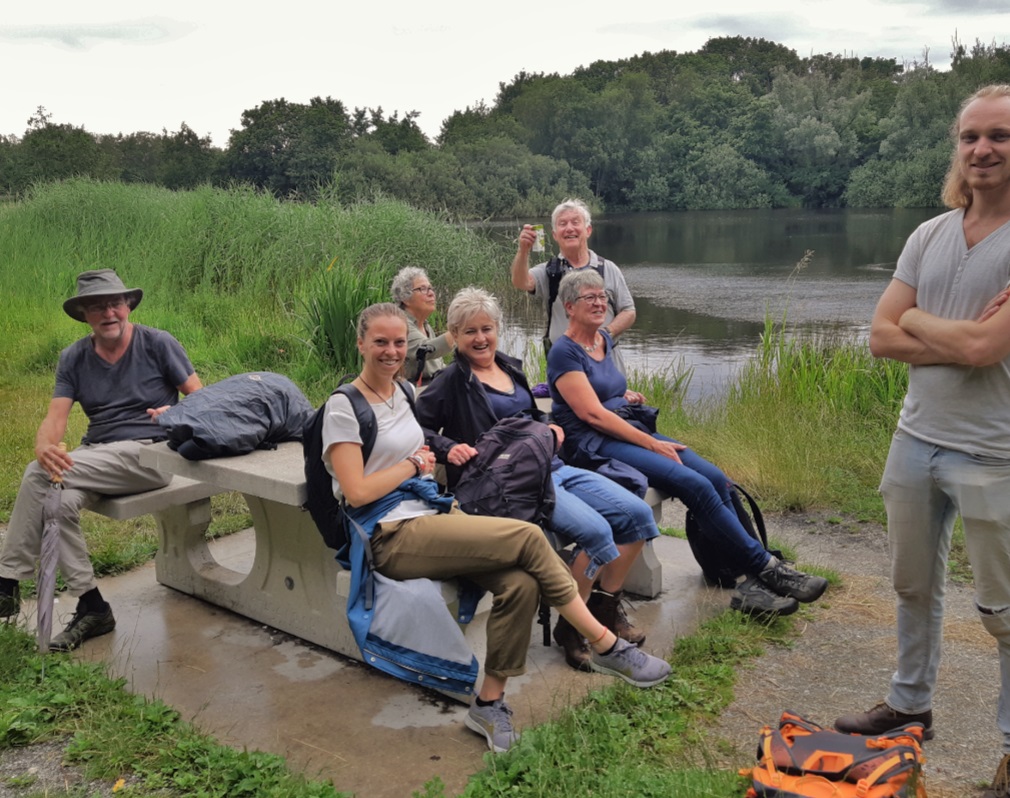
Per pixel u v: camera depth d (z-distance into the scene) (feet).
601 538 11.49
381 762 9.76
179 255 49.16
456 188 177.58
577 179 221.87
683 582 14.61
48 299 45.16
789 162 235.81
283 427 12.85
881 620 13.12
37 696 10.67
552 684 11.36
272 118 184.85
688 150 239.71
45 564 11.92
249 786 9.11
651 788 8.81
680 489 12.83
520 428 11.53
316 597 12.39
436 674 10.18
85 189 61.87
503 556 10.01
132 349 13.73
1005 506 8.55
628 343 43.42
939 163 194.39
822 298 58.18
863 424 22.66
